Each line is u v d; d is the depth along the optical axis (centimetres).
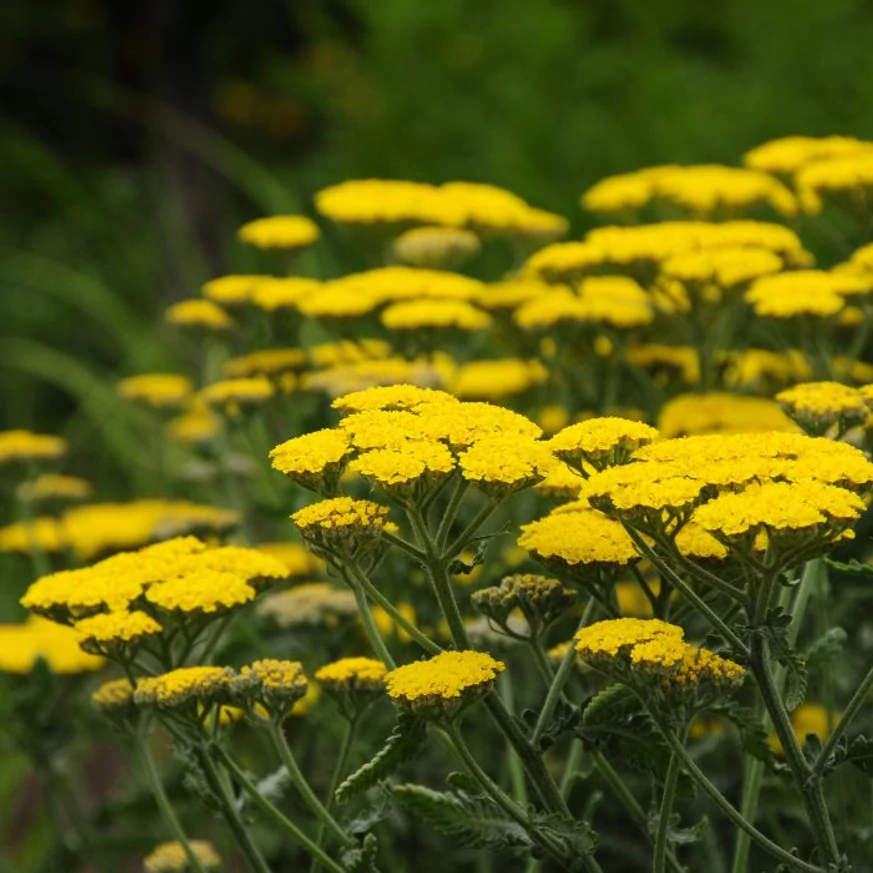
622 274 695
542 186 1352
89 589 477
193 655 564
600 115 1455
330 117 1952
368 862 457
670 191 755
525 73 1534
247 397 721
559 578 438
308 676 654
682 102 1436
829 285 634
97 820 675
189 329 809
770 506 368
